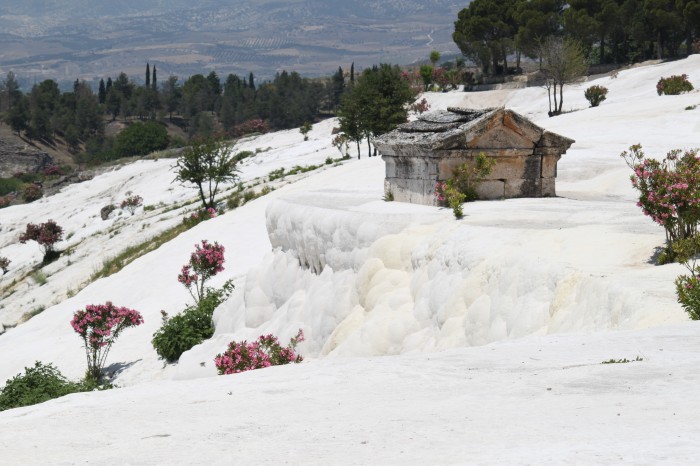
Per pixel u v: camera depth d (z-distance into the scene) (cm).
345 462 499
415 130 2284
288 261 2312
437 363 909
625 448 460
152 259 3831
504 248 1527
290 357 1841
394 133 2327
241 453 550
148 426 689
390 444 538
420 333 1641
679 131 4319
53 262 5609
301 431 609
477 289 1491
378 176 4022
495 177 2212
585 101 8675
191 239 3922
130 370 2555
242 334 2331
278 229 2372
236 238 3731
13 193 15875
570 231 1543
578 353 860
